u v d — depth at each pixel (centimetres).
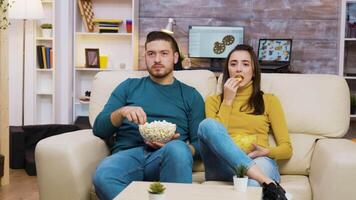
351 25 477
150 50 233
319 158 209
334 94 239
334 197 188
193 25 510
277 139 224
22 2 454
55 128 437
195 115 232
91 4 520
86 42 534
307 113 236
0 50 339
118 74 259
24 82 507
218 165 203
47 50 504
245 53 237
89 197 207
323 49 500
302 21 500
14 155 412
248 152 217
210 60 506
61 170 198
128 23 507
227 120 228
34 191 338
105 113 224
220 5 507
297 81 244
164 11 514
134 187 159
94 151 216
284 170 228
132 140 227
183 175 188
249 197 149
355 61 493
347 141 219
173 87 236
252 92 236
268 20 504
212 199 145
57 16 501
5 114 351
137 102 232
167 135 208
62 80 518
